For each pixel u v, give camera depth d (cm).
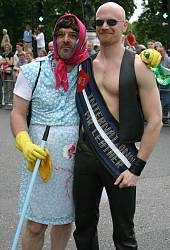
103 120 293
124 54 291
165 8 2036
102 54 295
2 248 404
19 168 672
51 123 309
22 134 308
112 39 288
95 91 294
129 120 287
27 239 328
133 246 308
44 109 311
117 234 308
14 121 313
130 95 285
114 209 305
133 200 305
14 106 314
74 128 311
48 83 308
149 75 285
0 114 1209
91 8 1717
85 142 302
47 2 3691
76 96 303
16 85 313
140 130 292
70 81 309
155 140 289
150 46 1035
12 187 575
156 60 283
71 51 304
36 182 312
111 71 290
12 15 3603
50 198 313
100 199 320
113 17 285
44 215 315
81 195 307
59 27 305
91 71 296
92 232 318
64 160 311
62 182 313
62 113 309
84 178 304
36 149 298
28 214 318
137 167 291
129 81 283
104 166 295
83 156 302
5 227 449
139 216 482
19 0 3544
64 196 315
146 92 286
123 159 293
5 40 1845
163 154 764
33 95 311
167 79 950
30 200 315
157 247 412
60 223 318
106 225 456
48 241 414
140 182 601
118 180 292
